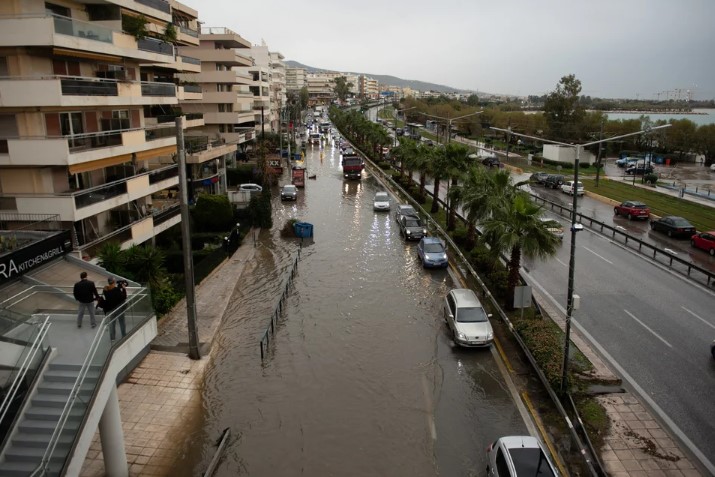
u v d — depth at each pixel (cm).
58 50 2292
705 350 2180
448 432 1745
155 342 2338
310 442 1694
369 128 9981
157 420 1783
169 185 3422
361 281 3206
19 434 1141
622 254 3559
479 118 12250
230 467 1570
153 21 3497
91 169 2517
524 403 1894
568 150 8288
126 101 2800
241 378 2073
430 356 2262
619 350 2173
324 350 2317
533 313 2530
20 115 2309
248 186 5722
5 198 2345
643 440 1628
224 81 6025
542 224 2398
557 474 1379
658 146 9356
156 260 2536
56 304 1623
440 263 3397
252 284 3144
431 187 6462
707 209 4978
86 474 1488
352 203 5616
